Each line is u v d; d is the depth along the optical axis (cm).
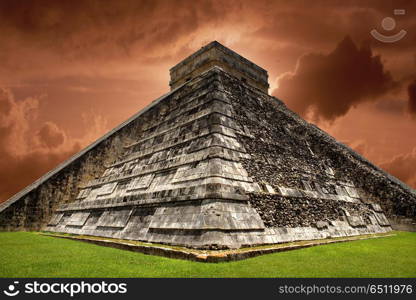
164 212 1116
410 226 1706
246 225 999
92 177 1861
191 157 1251
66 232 1545
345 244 1155
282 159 1531
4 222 1598
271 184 1291
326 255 902
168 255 881
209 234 898
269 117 1841
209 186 1030
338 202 1584
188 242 931
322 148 1981
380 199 1833
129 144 1984
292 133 1920
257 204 1118
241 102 1694
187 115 1575
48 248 1066
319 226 1303
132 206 1298
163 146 1520
